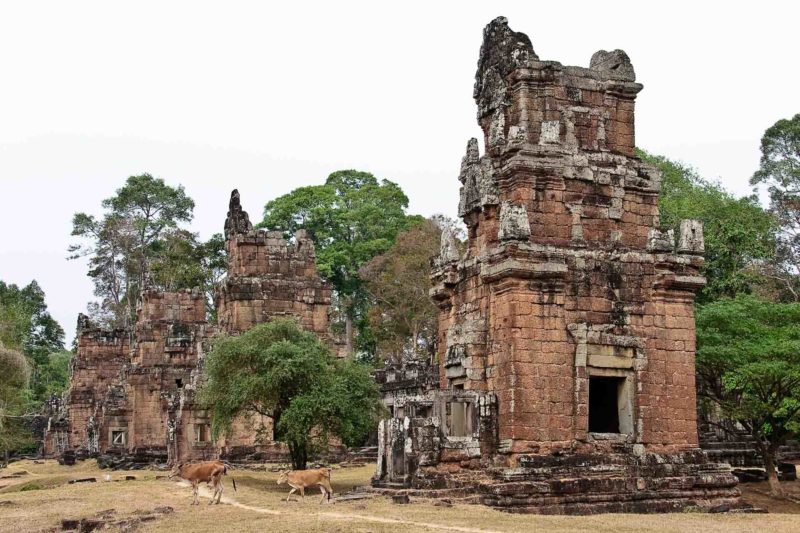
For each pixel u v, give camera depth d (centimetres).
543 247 3331
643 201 3594
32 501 3509
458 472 3212
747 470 4294
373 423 4241
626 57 3656
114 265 11269
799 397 4038
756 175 7662
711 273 5488
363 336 9588
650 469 3316
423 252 8331
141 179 11381
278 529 2502
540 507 3036
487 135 3650
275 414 4284
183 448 5494
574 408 3288
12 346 6775
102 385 8706
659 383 3441
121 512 3038
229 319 5906
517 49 3525
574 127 3547
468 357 3416
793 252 7138
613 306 3419
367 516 2684
